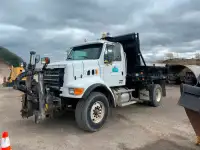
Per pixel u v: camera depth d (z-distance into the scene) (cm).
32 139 389
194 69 1333
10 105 744
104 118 450
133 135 405
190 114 321
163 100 848
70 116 570
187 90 314
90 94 429
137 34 628
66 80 424
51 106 411
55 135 413
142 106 718
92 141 376
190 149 331
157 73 782
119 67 571
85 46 559
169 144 353
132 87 692
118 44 578
